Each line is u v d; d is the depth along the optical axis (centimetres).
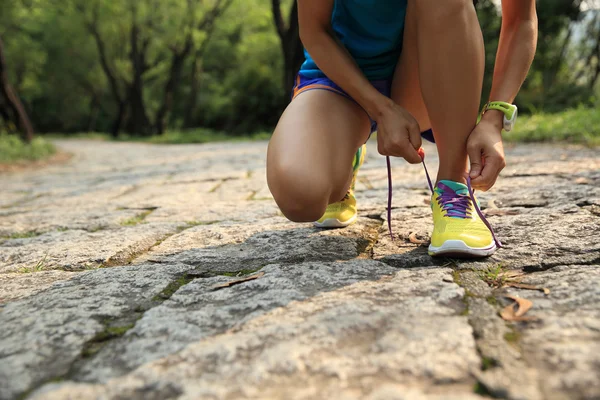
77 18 2100
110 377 96
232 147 992
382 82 170
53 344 111
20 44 2391
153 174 539
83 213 304
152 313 124
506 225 186
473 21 143
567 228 175
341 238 188
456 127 151
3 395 92
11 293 149
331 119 152
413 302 119
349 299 123
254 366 95
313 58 158
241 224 229
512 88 154
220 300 131
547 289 122
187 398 87
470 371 89
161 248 196
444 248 150
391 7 157
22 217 304
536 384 84
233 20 2077
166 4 1942
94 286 150
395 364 93
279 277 144
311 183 137
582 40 1288
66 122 3288
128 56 2338
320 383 89
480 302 118
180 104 2839
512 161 379
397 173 381
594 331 100
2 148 893
